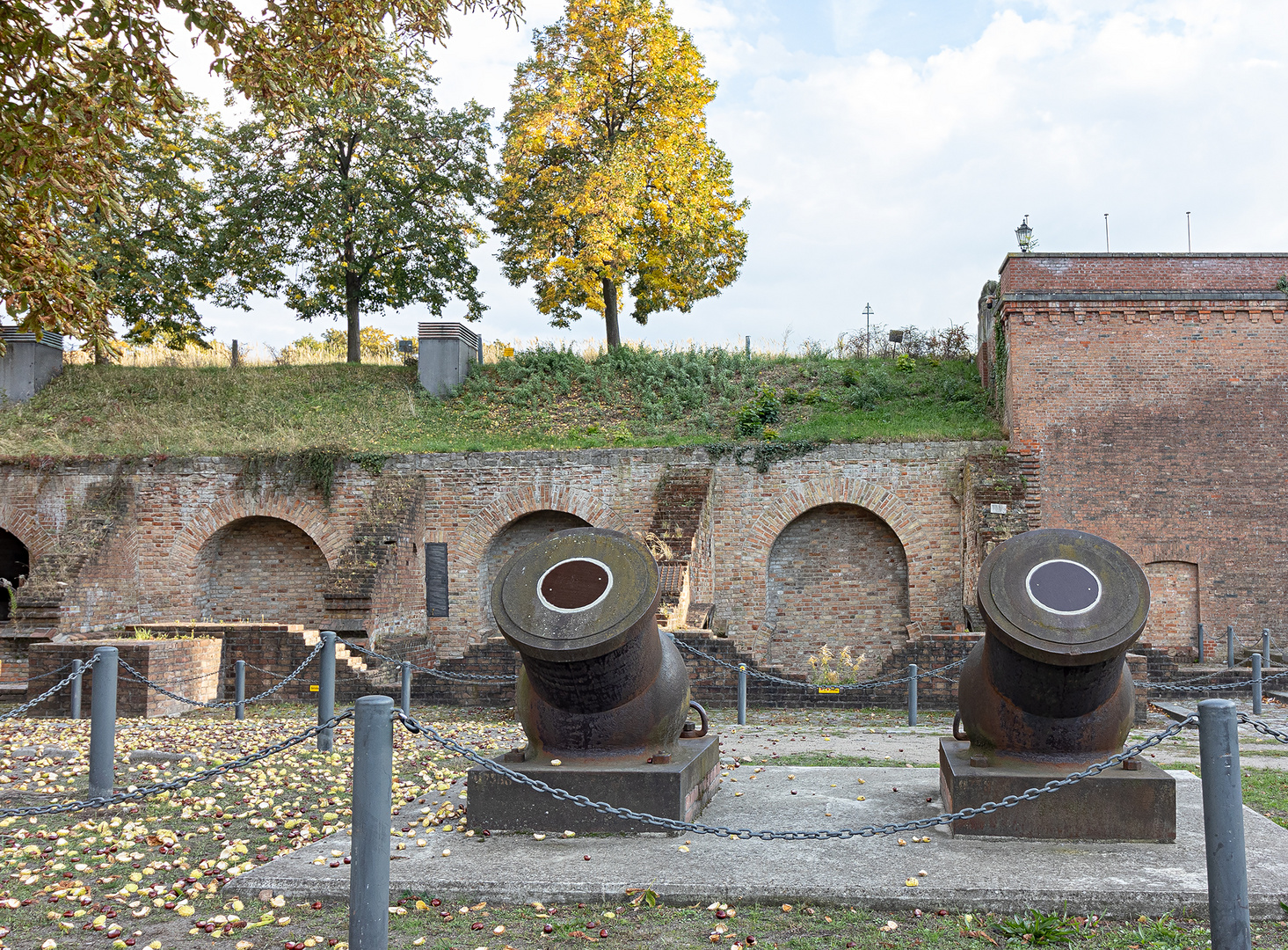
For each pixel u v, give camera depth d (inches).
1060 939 170.2
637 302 1136.8
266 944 176.7
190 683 569.9
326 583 813.2
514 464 788.0
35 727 479.8
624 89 1048.2
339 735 443.2
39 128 355.9
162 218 1046.4
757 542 758.5
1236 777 153.5
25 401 959.0
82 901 203.6
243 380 995.9
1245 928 151.1
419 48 456.1
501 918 186.5
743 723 500.4
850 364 964.6
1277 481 703.1
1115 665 227.0
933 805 269.7
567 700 245.3
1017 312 733.3
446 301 1102.4
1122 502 712.4
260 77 414.0
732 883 194.5
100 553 741.3
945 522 732.0
